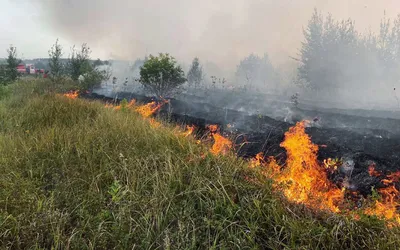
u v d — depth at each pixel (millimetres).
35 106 7262
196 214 2750
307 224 2545
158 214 2713
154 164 3506
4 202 2973
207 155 3629
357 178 3672
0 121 6168
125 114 6668
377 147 4355
